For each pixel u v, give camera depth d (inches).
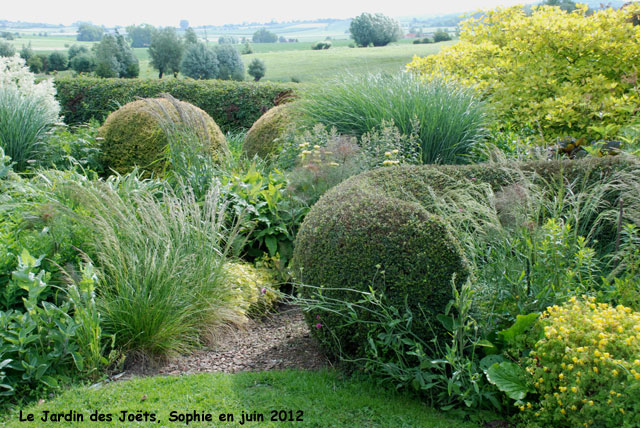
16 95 266.7
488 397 102.2
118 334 128.7
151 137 270.5
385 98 239.1
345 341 122.2
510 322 115.7
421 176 156.9
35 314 114.8
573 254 125.7
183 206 169.0
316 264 122.2
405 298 109.5
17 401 108.8
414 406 107.9
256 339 145.4
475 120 237.0
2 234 137.4
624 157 163.2
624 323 96.0
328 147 201.2
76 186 141.0
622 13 295.0
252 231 189.9
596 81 264.8
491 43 314.2
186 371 126.3
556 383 94.4
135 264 135.9
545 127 254.8
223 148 270.5
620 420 84.2
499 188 160.2
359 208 122.0
